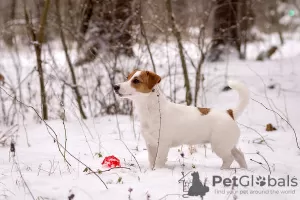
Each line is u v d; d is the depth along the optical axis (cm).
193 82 1181
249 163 662
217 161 678
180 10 1169
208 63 1362
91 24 1121
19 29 1310
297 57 1424
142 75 599
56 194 513
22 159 683
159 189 518
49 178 566
